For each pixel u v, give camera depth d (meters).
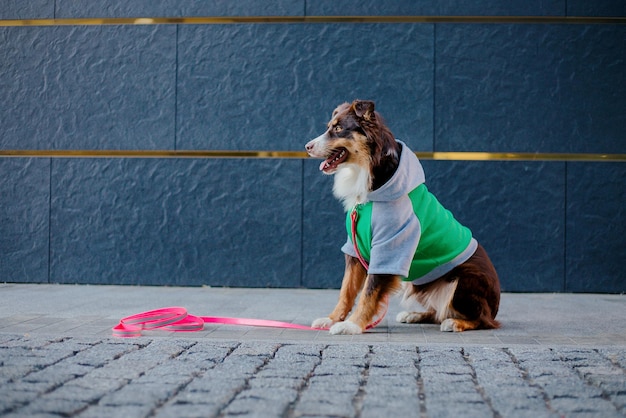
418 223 4.49
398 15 7.07
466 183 7.04
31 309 5.43
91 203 7.27
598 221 6.99
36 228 7.29
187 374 3.05
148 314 4.56
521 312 5.61
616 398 2.71
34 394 2.66
